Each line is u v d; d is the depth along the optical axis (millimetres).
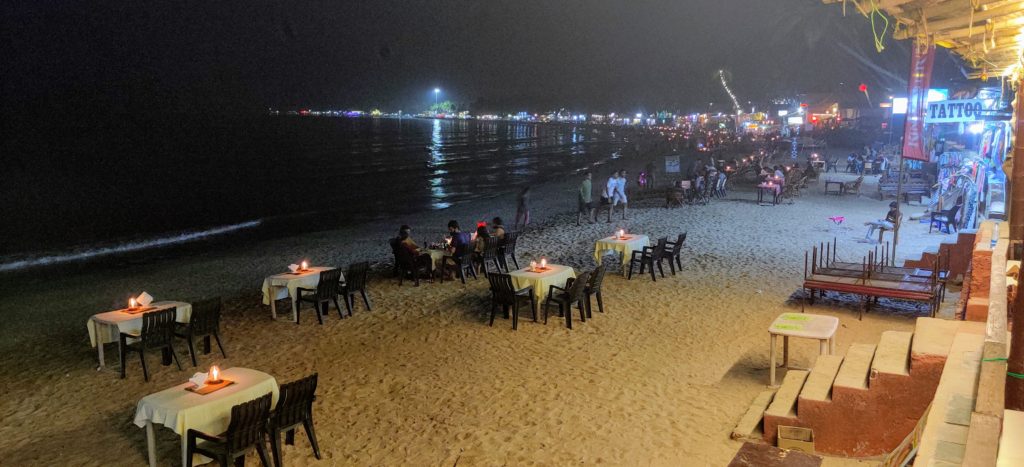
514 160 63062
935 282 9906
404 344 10188
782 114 78562
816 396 6035
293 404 6402
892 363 5820
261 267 17500
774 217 21141
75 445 7277
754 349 9195
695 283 13055
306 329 11188
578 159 62031
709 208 23484
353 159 65312
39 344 11273
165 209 32062
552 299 10758
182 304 10414
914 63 11352
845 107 68562
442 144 97312
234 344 10555
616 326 10570
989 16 3891
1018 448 2361
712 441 6535
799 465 5777
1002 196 16906
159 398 6363
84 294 15305
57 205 33438
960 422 3604
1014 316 3061
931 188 22953
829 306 11023
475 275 14344
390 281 14445
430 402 7949
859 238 17219
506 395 8047
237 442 5871
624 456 6359
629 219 21750
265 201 34812
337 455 6695
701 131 100812
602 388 8109
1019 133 5344
